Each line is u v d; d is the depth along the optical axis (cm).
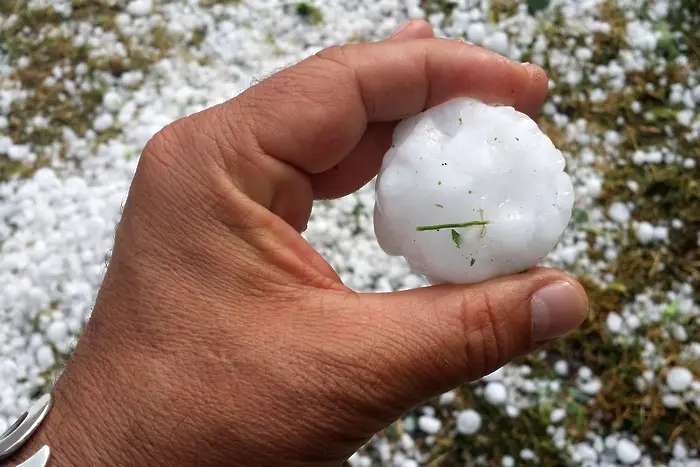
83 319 37
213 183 24
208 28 42
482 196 23
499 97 26
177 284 24
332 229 38
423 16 42
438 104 26
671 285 37
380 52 25
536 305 23
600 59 40
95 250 38
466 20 42
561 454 35
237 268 23
